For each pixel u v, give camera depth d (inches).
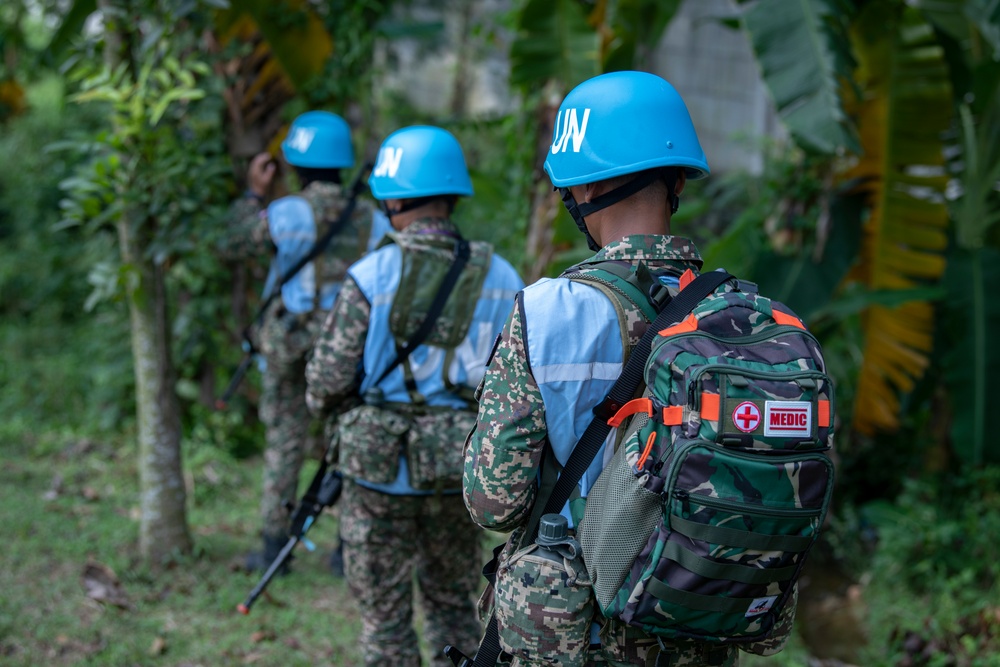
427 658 135.3
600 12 186.5
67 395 225.3
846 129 145.6
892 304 173.9
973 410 179.2
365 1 190.1
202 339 201.2
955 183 210.8
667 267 66.1
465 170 109.6
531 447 62.9
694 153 65.7
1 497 175.2
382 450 100.8
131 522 170.2
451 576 109.7
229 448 208.5
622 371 63.1
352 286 102.6
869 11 171.6
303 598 150.1
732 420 55.9
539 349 62.3
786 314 62.7
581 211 68.1
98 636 131.7
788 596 61.1
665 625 58.7
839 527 190.5
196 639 134.6
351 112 240.1
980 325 181.6
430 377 103.9
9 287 273.7
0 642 127.9
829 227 191.2
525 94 201.0
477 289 105.1
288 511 153.6
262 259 200.4
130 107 135.9
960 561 169.0
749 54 363.6
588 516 61.7
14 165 302.2
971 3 166.9
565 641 62.1
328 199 150.3
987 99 179.9
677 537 57.2
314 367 104.2
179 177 145.7
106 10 137.9
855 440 212.2
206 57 168.9
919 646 150.2
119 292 145.9
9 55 318.7
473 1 483.2
